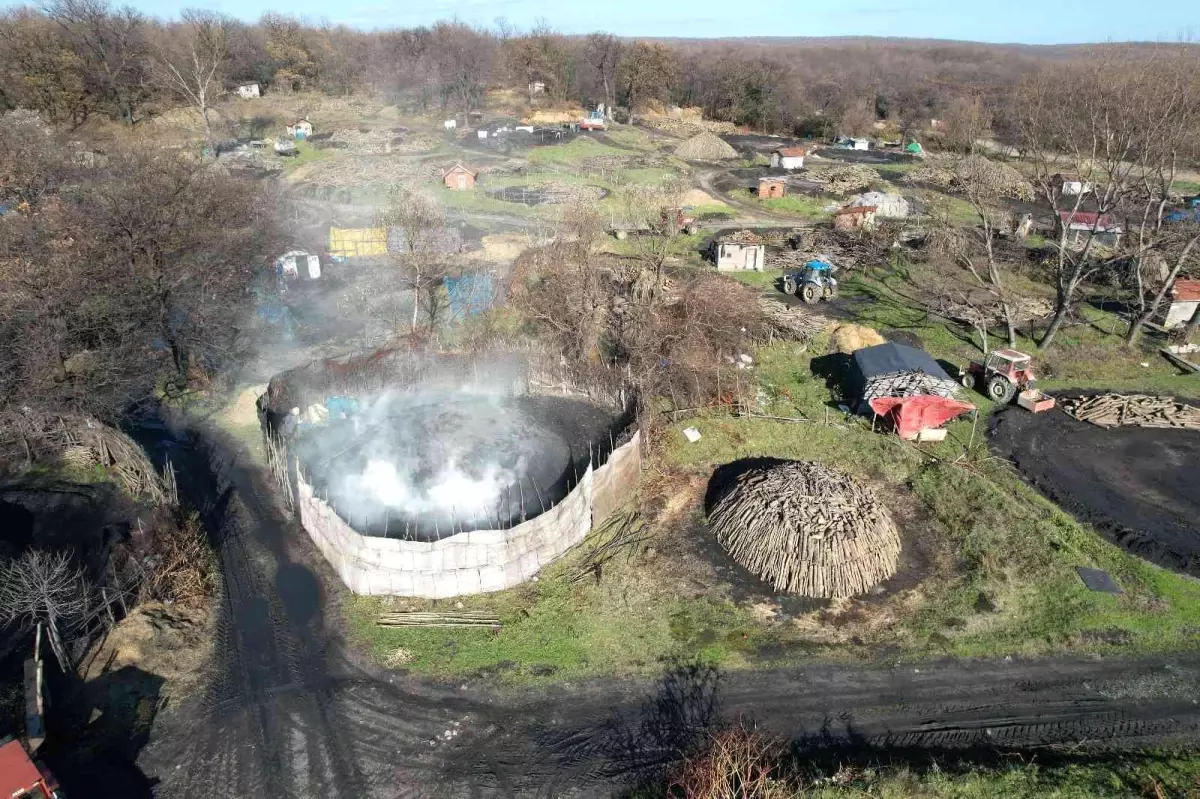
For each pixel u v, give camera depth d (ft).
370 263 162.40
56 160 169.48
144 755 57.67
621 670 65.77
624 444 88.28
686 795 52.80
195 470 94.27
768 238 191.31
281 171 249.34
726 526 81.25
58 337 105.70
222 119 312.71
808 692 63.67
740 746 55.62
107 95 308.81
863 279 166.30
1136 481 93.91
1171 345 132.26
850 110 355.77
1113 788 54.08
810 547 73.92
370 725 60.64
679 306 129.18
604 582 75.61
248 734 59.77
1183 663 66.39
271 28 415.85
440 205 202.80
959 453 98.84
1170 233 145.79
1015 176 250.16
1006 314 129.18
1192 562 79.10
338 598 73.77
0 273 110.22
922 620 71.36
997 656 67.36
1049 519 84.99
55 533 81.51
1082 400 112.57
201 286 122.11
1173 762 56.70
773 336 131.64
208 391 113.39
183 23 460.14
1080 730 59.98
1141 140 136.87
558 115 359.66
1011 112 275.59
